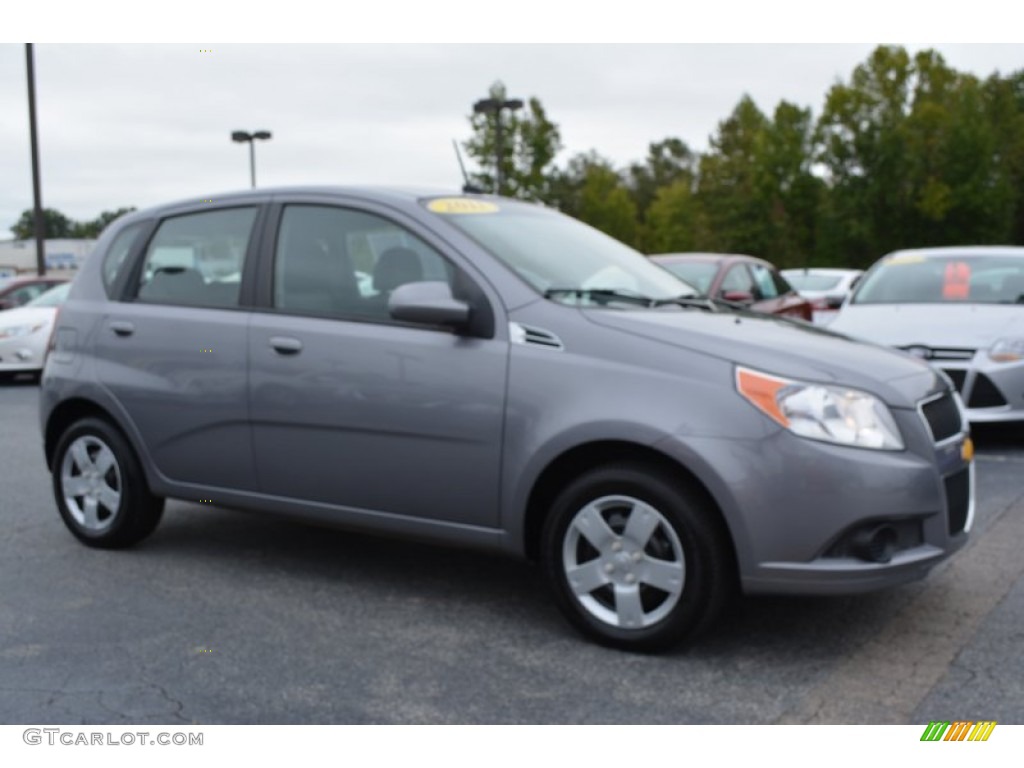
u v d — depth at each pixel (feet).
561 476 13.33
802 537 11.68
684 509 12.05
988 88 194.29
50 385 17.62
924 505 11.98
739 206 189.57
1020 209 191.21
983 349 24.52
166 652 12.92
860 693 11.50
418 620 14.02
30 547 17.84
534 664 12.42
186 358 15.97
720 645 12.92
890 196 163.43
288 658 12.70
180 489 16.30
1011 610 14.07
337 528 15.06
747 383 11.97
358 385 14.23
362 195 15.17
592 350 12.78
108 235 17.89
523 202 16.84
